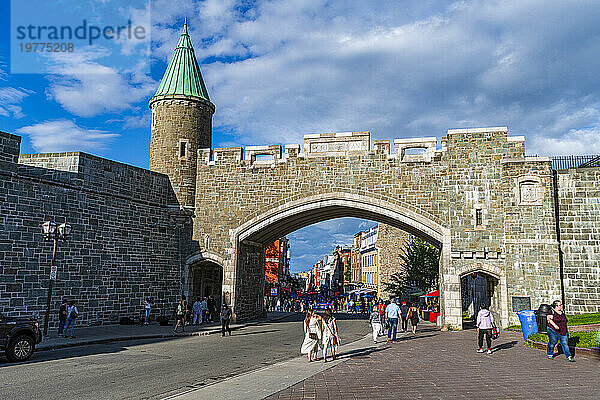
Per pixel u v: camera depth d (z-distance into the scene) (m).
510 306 24.67
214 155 31.44
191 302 30.69
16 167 21.42
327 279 130.25
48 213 22.78
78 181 24.42
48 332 21.45
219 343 19.91
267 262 55.59
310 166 29.42
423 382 10.76
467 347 18.03
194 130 31.78
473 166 26.67
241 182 30.66
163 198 30.31
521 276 24.58
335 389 10.06
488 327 16.28
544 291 24.12
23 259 21.45
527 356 15.21
